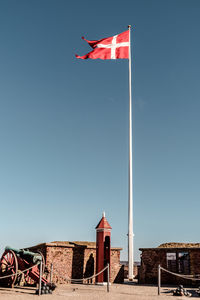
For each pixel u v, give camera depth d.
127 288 19.55
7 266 18.55
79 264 24.53
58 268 23.50
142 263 24.47
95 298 14.66
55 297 14.64
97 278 22.22
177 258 23.53
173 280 23.31
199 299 15.02
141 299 14.59
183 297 15.52
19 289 17.27
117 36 27.28
